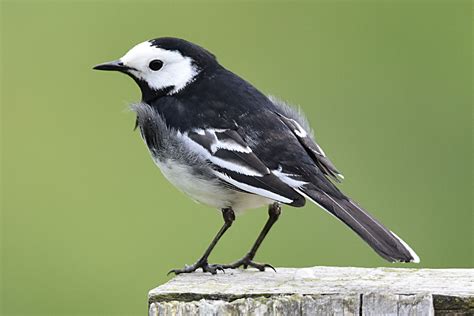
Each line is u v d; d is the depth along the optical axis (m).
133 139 16.00
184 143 9.29
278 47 16.89
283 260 14.01
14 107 16.42
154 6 17.03
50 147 16.09
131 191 15.51
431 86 16.36
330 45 16.92
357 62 16.73
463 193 15.04
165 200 15.27
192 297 7.49
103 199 15.54
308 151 9.28
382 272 8.34
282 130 9.17
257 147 9.05
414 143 15.53
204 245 14.48
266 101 9.54
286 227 14.14
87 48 16.94
